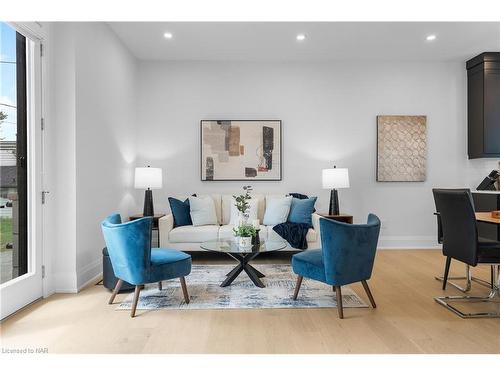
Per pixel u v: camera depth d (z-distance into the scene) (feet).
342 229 7.76
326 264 7.97
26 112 8.88
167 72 16.21
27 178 8.89
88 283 10.62
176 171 16.26
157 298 9.26
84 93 10.53
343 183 14.69
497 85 15.37
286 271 12.11
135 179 14.29
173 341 6.76
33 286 8.91
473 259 8.42
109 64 12.66
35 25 8.93
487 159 16.66
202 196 15.61
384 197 16.52
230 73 16.33
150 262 8.15
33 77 8.96
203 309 8.48
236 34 13.41
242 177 16.21
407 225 16.53
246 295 9.53
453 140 16.61
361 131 16.47
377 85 16.48
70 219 9.84
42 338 6.88
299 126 16.40
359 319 7.89
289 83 16.40
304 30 13.07
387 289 10.09
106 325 7.51
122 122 14.05
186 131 16.26
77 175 10.01
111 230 8.05
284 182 16.38
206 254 15.11
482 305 8.75
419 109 16.56
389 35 13.53
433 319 7.89
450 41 14.15
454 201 8.80
